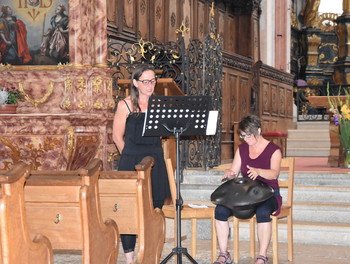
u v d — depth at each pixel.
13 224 3.52
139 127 5.57
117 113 5.64
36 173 5.05
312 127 18.77
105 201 5.18
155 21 12.70
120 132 5.64
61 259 6.70
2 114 8.38
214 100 9.68
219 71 9.85
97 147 8.73
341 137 10.52
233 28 17.19
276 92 16.81
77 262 6.55
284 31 20.09
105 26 9.02
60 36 8.92
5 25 9.06
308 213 8.04
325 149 16.58
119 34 10.94
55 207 4.46
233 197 5.80
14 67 8.98
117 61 9.52
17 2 9.04
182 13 14.05
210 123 5.39
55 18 8.94
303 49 24.19
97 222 4.52
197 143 9.71
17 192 3.57
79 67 8.75
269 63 19.19
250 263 6.59
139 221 4.95
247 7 16.92
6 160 8.55
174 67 10.26
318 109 21.88
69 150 8.33
